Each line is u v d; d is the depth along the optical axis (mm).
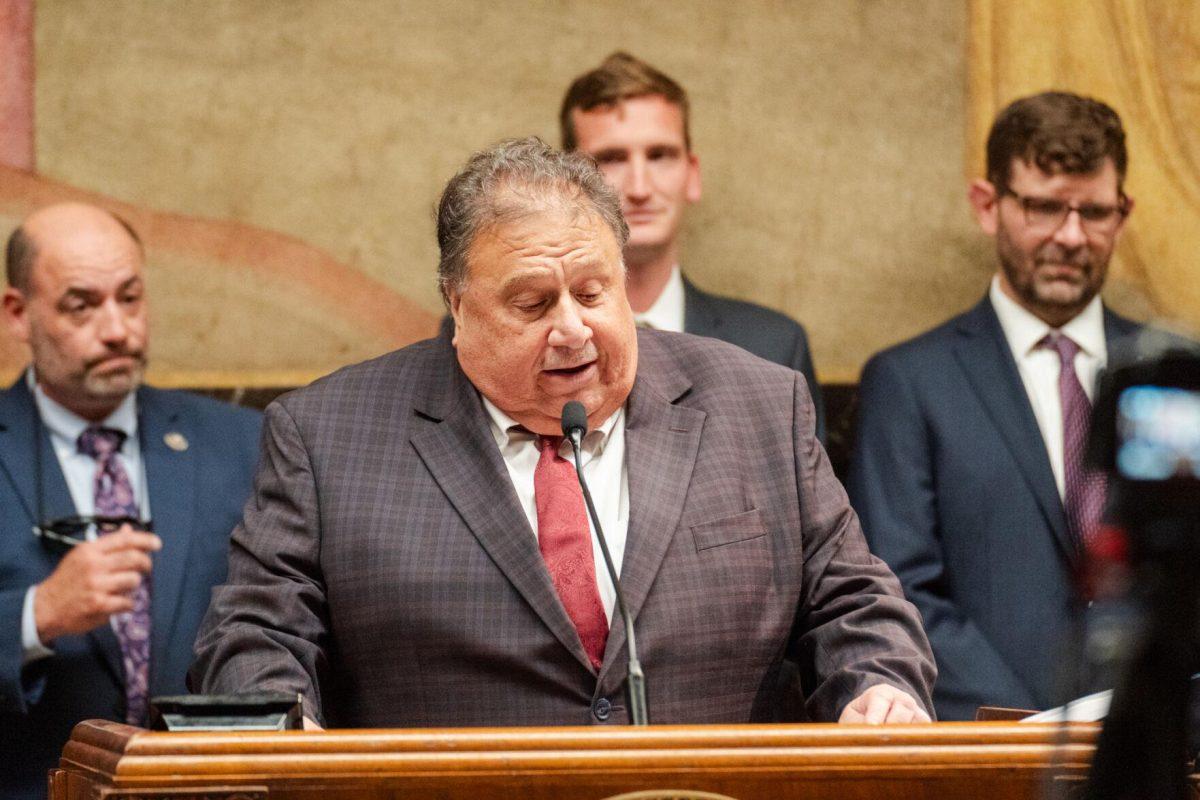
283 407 9438
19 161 16234
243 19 16672
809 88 17031
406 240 16719
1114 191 15305
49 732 12688
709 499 9008
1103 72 16938
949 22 17094
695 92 16938
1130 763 4375
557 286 8641
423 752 6305
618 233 8969
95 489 13727
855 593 8969
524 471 9180
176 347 16312
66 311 13773
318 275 16578
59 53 16375
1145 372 4250
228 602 8812
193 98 16547
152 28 16531
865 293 16859
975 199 16250
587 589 8742
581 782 6320
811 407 9656
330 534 8898
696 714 8594
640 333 10008
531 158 8922
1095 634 4406
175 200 16453
